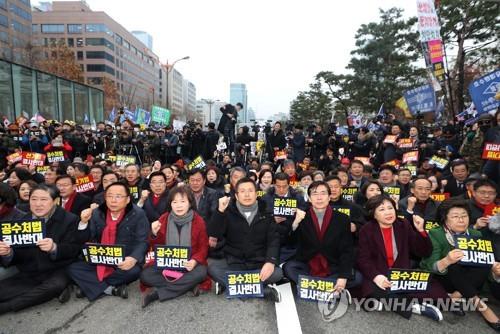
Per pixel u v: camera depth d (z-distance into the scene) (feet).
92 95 76.28
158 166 24.00
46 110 60.54
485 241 10.59
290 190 18.60
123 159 27.76
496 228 11.30
